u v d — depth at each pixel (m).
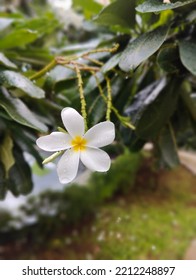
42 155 0.41
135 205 0.96
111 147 0.47
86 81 0.35
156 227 0.80
